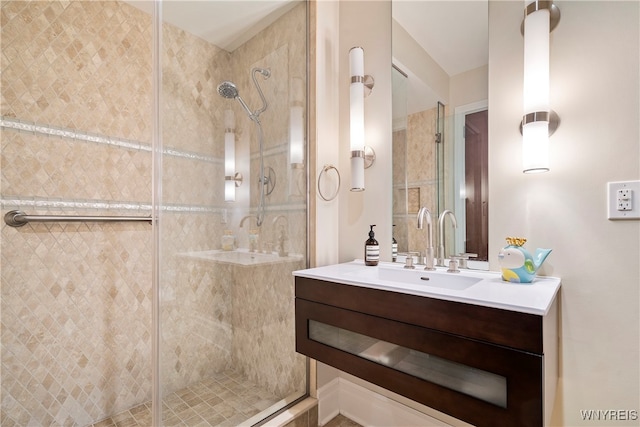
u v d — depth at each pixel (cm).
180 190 133
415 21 150
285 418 145
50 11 147
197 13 140
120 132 169
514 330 77
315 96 170
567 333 107
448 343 88
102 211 162
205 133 141
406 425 143
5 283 134
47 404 143
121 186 169
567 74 108
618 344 98
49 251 145
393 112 158
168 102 129
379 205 162
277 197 163
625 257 97
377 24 165
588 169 104
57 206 149
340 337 119
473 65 131
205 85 141
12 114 137
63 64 151
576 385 105
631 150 97
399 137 155
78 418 151
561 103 109
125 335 167
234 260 149
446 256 138
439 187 141
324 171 172
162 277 127
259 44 158
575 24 106
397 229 155
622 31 99
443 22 141
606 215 100
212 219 143
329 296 121
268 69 160
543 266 112
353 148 155
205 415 136
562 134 108
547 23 104
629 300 96
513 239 108
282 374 157
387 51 160
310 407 154
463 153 134
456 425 130
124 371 166
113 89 166
